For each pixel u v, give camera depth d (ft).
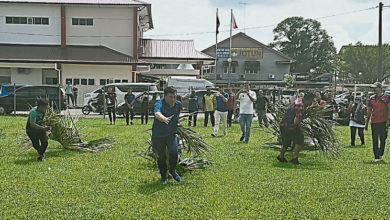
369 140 40.47
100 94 71.10
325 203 16.69
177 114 20.24
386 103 26.86
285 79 191.11
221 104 40.96
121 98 76.89
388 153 30.94
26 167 23.59
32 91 70.54
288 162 26.30
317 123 27.45
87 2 107.55
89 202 16.57
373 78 205.98
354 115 35.91
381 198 17.57
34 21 108.06
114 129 47.73
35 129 25.57
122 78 104.53
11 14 107.34
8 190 18.26
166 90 19.72
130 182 20.06
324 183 20.06
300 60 252.01
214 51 205.05
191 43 126.52
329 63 252.21
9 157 27.09
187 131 22.31
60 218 14.67
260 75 207.10
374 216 15.11
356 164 25.96
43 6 107.76
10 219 14.48
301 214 15.26
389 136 43.75
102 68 103.81
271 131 32.48
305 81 209.26
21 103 69.87
